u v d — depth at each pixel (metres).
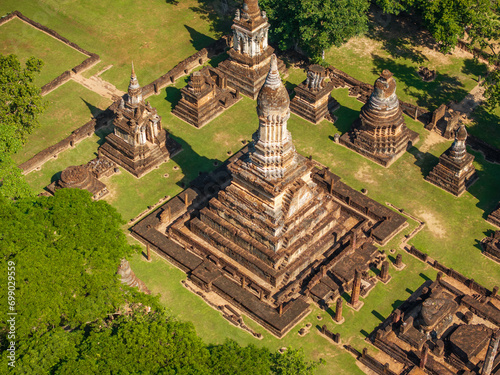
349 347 88.31
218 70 121.25
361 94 121.81
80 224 85.25
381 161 110.94
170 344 75.81
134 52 130.62
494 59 120.38
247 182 93.81
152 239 98.62
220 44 129.12
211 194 105.75
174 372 72.56
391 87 107.44
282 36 123.50
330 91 117.56
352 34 119.94
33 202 88.75
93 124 114.94
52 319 76.19
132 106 105.81
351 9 118.38
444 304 88.81
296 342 89.25
